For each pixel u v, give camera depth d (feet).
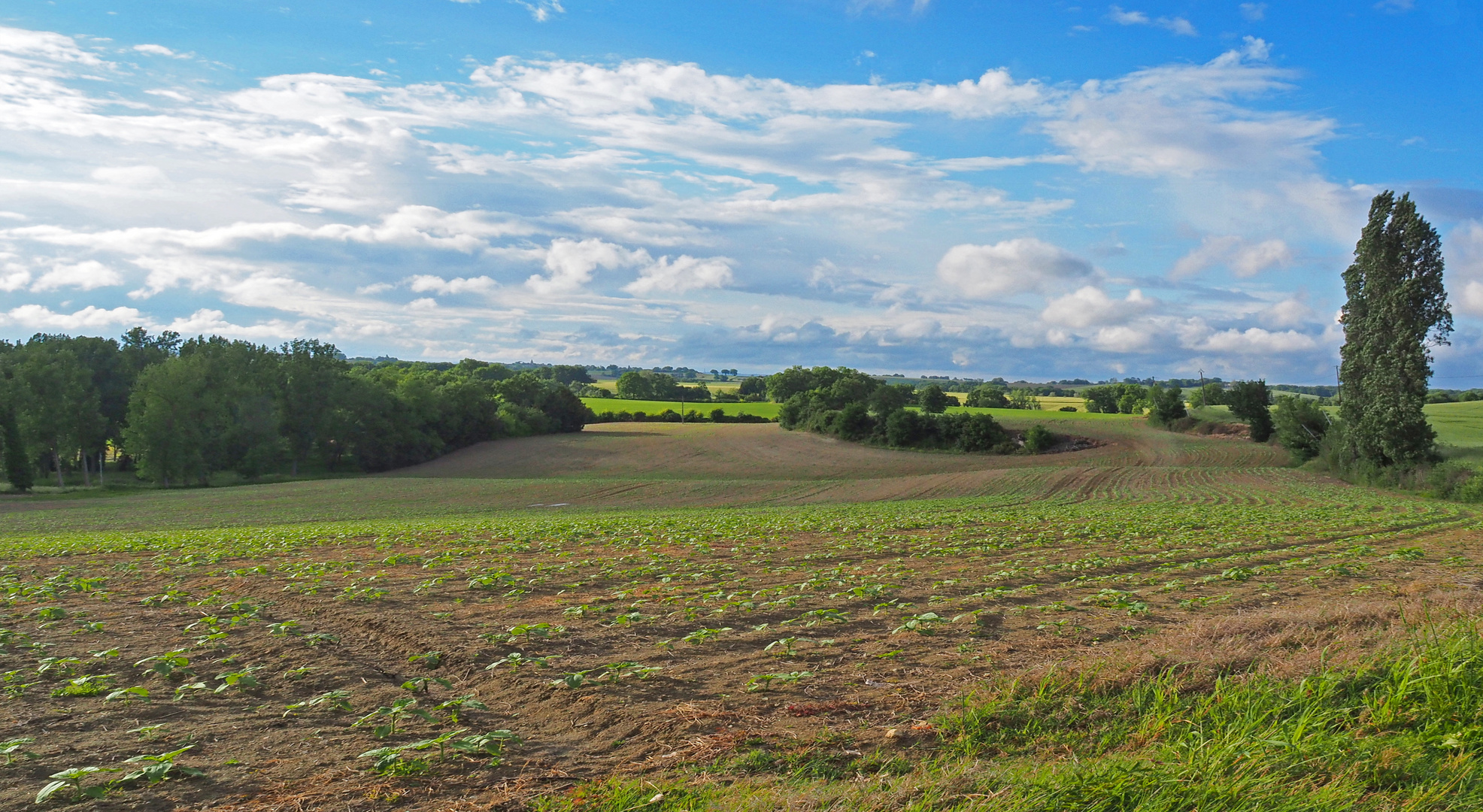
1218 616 36.32
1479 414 267.39
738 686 26.12
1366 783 17.42
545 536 83.87
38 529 136.98
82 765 19.92
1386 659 23.66
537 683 27.04
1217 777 17.24
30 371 241.76
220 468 276.62
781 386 508.12
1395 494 164.14
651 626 36.78
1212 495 167.73
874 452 287.89
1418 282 169.07
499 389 386.93
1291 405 244.01
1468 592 37.58
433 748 20.59
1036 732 20.76
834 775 18.48
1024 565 57.98
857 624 36.63
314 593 47.55
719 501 186.29
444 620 38.70
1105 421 337.52
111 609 43.04
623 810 16.65
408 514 164.35
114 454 319.06
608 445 324.19
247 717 24.07
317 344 305.32
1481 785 17.07
